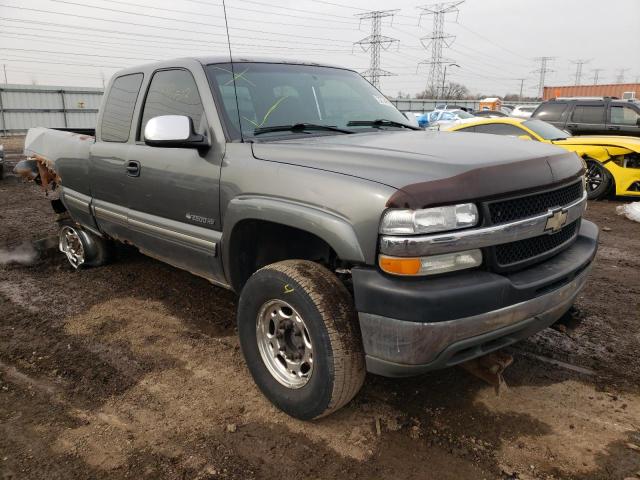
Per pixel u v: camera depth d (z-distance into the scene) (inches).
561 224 100.7
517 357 130.9
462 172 87.3
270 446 99.5
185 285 184.9
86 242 197.9
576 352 133.6
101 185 164.7
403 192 84.0
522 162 95.9
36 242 243.9
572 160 111.7
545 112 454.6
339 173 94.7
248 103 127.4
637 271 201.6
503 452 96.6
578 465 92.9
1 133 1146.7
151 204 141.3
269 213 102.6
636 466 92.2
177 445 100.3
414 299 82.8
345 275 106.1
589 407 110.0
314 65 153.9
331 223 90.7
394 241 83.6
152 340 144.0
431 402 112.5
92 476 92.5
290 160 104.7
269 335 110.6
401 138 117.8
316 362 96.5
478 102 1813.5
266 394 110.3
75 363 132.0
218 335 146.9
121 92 159.0
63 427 106.3
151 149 139.1
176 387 120.5
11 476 92.8
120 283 187.9
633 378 121.2
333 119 138.9
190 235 128.3
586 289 180.5
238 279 121.8
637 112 413.4
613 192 343.0
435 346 84.8
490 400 112.7
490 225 88.1
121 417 109.5
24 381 124.0
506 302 88.9
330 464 94.3
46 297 176.4
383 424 105.3
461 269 87.1
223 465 94.5
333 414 108.7
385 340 87.6
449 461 94.5
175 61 140.1
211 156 119.8
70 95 1232.8
